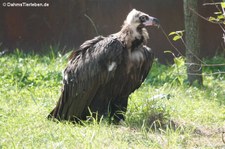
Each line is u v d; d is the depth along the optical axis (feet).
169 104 58.03
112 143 44.29
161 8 89.97
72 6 90.89
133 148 43.16
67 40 91.35
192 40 68.23
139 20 50.65
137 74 51.70
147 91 64.13
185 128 50.39
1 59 76.43
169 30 89.92
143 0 89.92
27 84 66.80
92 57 50.62
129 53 50.55
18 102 58.44
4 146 43.01
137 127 50.01
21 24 91.50
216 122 53.26
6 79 67.31
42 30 91.76
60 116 52.08
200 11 89.04
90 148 42.70
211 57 89.10
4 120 50.98
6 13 91.20
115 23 90.33
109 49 49.88
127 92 52.19
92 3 90.53
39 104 57.41
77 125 50.31
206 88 67.97
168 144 43.98
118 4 90.17
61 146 42.88
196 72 68.39
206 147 44.55
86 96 51.03
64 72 52.42
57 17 91.61
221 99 62.03
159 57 89.97
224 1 44.52
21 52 83.66
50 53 84.48
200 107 58.18
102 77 50.19
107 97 51.24
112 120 51.96
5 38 91.30
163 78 71.61
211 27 89.20
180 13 89.81
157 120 49.47
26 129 48.14
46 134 46.39
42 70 71.36
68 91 51.75
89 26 90.58
